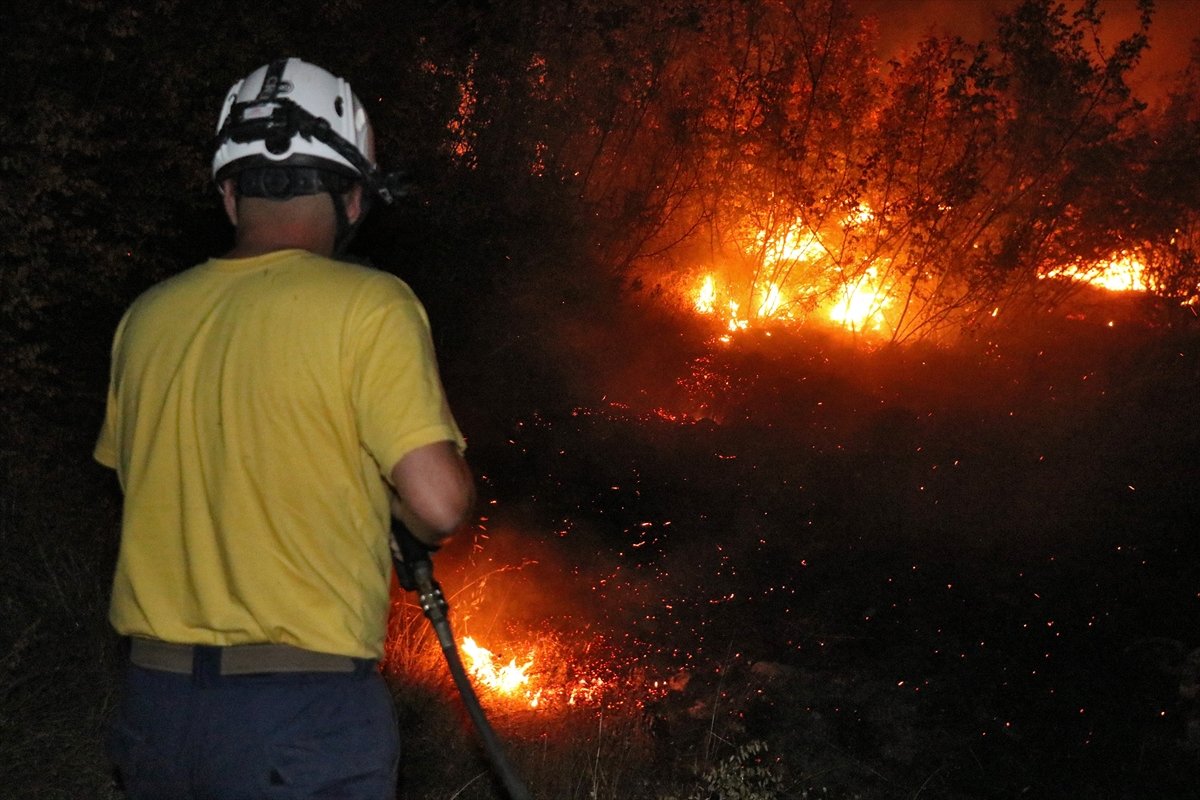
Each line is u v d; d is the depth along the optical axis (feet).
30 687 13.42
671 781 14.10
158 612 6.63
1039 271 45.03
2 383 17.12
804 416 29.63
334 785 6.49
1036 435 26.11
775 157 46.75
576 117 40.11
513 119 34.17
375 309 6.55
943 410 29.91
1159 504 22.38
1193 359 31.53
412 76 25.79
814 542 21.43
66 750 12.72
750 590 19.67
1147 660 17.29
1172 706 16.12
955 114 45.73
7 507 16.93
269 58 19.25
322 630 6.49
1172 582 19.62
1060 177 44.65
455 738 13.99
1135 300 45.83
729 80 47.50
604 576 19.71
